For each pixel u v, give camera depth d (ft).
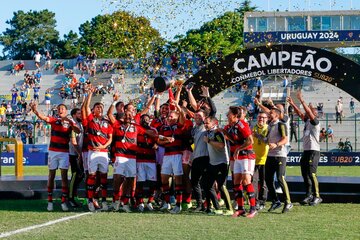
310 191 42.57
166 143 39.19
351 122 128.98
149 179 40.01
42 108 155.02
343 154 94.94
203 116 38.29
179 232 29.78
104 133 38.60
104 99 143.84
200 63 92.48
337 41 185.78
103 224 32.37
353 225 32.58
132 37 79.25
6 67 180.14
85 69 164.55
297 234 29.40
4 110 146.41
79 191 46.29
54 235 28.50
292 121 104.88
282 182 38.42
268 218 35.45
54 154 39.06
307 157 42.24
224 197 37.60
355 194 43.91
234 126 36.29
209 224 32.71
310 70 48.70
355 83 48.19
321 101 148.05
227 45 116.67
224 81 49.37
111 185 46.85
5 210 38.81
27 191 45.65
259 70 49.19
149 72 91.76
